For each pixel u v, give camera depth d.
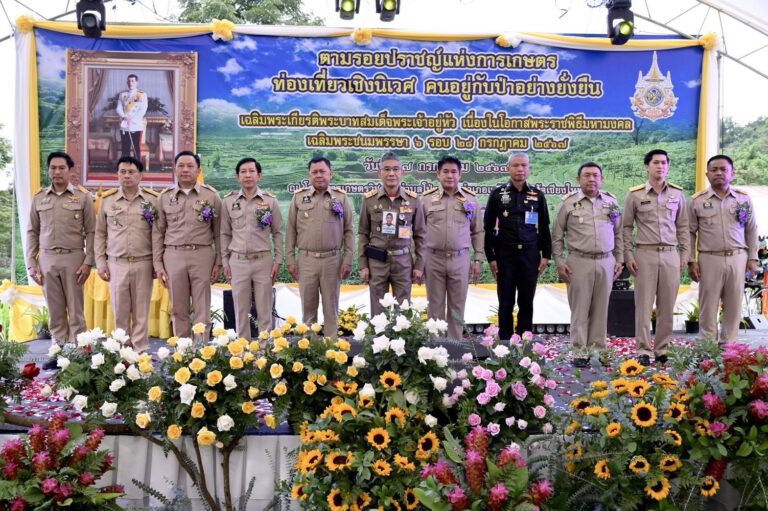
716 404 2.08
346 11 6.30
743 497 2.13
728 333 5.10
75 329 4.98
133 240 4.82
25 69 6.53
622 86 6.94
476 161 6.95
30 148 6.55
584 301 4.96
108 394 2.50
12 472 2.02
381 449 2.08
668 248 4.98
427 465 2.00
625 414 2.09
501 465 1.86
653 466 2.02
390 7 6.11
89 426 2.39
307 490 2.08
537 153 6.97
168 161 6.70
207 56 6.71
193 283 4.87
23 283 6.66
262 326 4.89
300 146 6.84
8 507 2.00
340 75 6.82
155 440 2.46
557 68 6.91
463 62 6.87
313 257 4.90
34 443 2.12
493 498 1.74
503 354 2.42
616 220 4.99
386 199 5.03
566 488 2.09
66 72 6.57
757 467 2.05
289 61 6.79
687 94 6.96
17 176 6.55
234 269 4.85
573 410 2.35
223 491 2.52
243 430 2.43
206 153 6.76
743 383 2.10
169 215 4.82
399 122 6.88
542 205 5.11
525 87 6.91
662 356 5.01
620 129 6.97
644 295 5.02
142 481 2.52
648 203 5.00
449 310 5.13
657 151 4.96
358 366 2.48
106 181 6.64
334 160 6.87
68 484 2.03
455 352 2.84
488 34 6.85
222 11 10.77
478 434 2.00
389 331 2.55
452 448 2.01
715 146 6.96
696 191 6.99
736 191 5.11
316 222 4.88
